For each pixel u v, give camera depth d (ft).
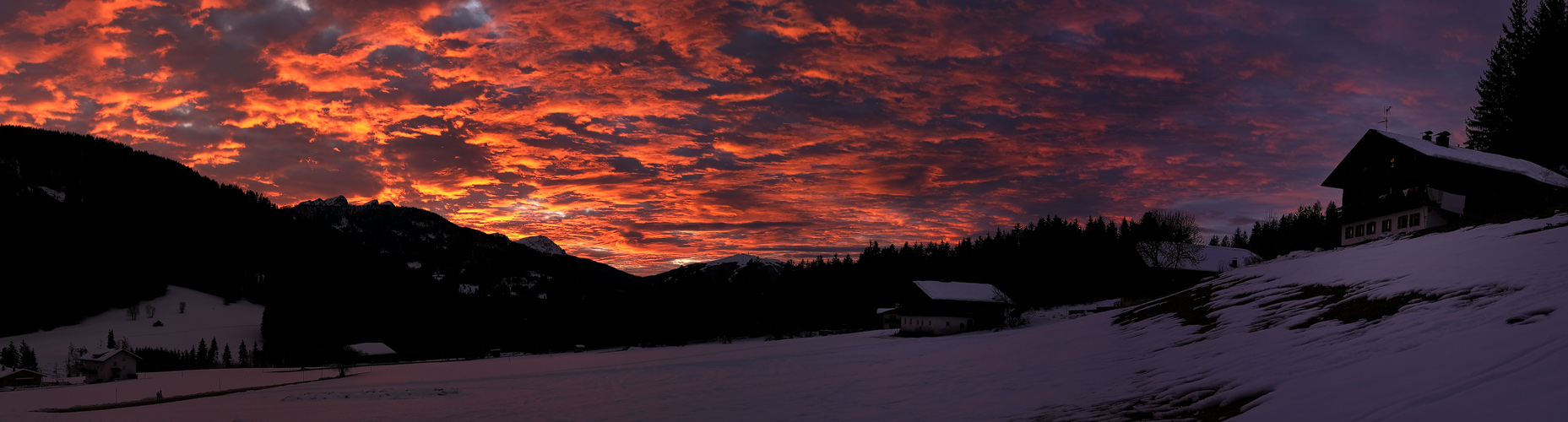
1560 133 208.44
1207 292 110.22
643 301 635.25
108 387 306.96
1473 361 36.81
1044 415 53.31
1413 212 159.53
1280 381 45.24
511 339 580.30
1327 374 43.78
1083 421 49.01
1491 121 231.30
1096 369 71.87
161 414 151.33
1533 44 222.07
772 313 545.03
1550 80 213.87
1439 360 39.22
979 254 526.57
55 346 608.60
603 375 185.26
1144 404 50.62
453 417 104.22
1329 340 54.24
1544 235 74.13
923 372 97.45
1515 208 146.92
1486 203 149.89
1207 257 283.79
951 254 595.88
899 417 62.13
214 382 317.63
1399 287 64.69
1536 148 213.25
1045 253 413.39
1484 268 61.98
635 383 143.84
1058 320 258.16
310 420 114.01
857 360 142.41
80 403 223.51
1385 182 171.73
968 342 164.66
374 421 106.22
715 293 615.16
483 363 385.09
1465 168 152.56
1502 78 232.73
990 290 306.55
